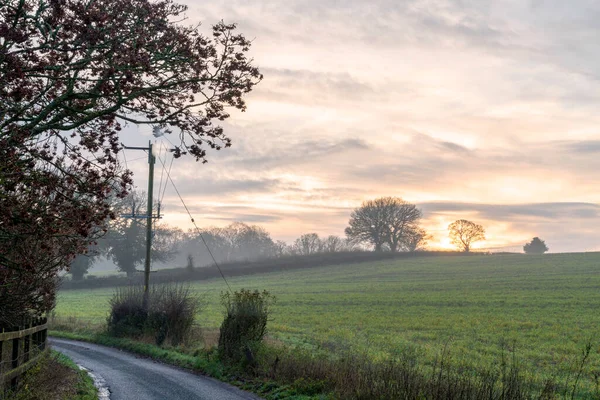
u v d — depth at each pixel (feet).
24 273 34.53
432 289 226.58
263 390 52.42
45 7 31.32
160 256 312.91
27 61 30.55
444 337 110.11
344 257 387.75
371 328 127.34
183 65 35.63
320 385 48.34
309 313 163.43
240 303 68.69
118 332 108.47
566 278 240.94
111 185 33.37
